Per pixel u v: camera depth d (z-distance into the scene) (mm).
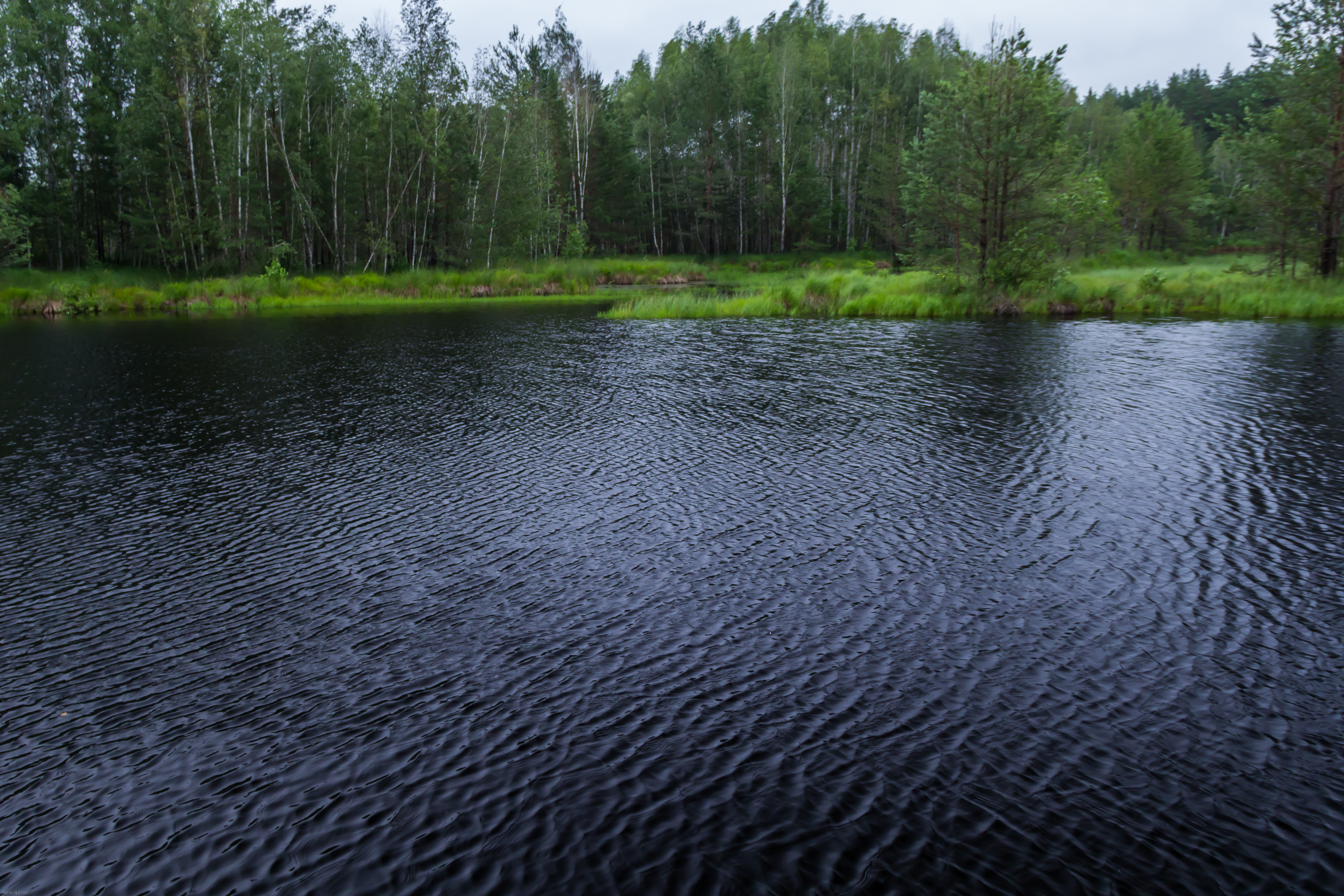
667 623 7395
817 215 71000
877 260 68625
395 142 51031
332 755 5625
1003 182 33594
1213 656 6789
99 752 5684
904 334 26312
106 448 13391
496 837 4859
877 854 4699
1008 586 8047
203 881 4551
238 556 8992
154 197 46969
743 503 10414
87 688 6480
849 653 6875
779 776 5375
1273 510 9938
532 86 60781
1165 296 32781
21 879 4555
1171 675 6527
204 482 11586
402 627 7363
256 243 46969
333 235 52781
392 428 14523
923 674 6566
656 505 10383
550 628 7332
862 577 8273
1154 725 5898
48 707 6223
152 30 45219
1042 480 11141
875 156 66500
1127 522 9648
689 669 6660
